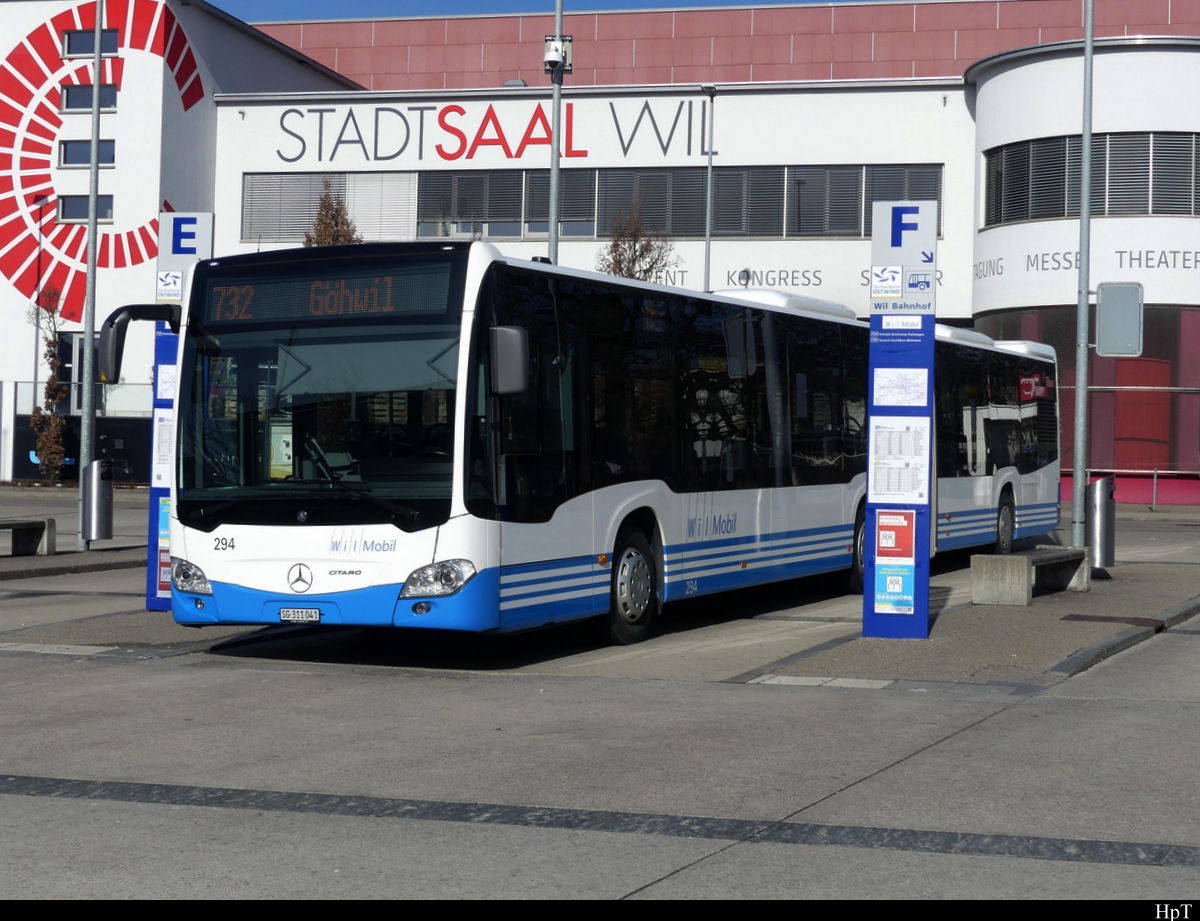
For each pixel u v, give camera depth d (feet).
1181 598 49.08
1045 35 169.58
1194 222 116.88
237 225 143.64
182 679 33.86
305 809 21.08
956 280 130.82
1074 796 21.77
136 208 140.15
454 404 33.73
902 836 19.49
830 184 132.77
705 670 35.50
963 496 63.16
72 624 43.83
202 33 143.13
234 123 143.54
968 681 32.78
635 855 18.56
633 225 122.42
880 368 39.19
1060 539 86.38
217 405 35.94
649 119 135.23
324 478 34.60
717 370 44.57
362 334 34.73
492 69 187.01
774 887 17.12
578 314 37.78
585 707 29.81
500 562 34.24
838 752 25.05
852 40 175.11
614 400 39.17
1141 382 118.73
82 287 143.13
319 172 141.69
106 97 140.97
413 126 139.54
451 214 139.44
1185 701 30.30
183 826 20.10
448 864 18.15
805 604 51.75
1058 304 119.96
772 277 133.59
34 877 17.56
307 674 34.73
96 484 69.41
